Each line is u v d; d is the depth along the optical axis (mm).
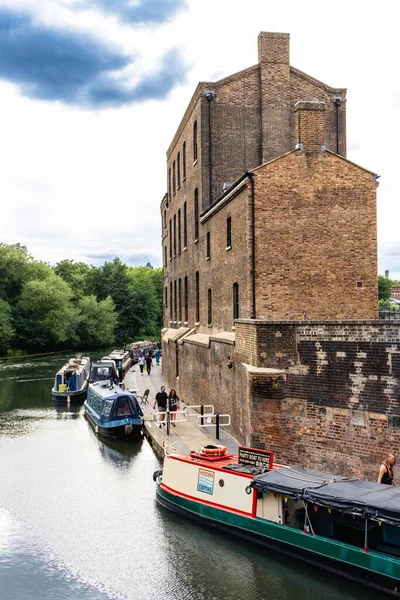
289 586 11969
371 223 21438
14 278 71688
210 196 28297
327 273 21172
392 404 14023
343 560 11680
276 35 28797
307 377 15625
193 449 19578
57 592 12117
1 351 68125
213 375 23781
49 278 74625
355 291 21312
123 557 13586
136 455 22531
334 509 11680
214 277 26312
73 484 18969
